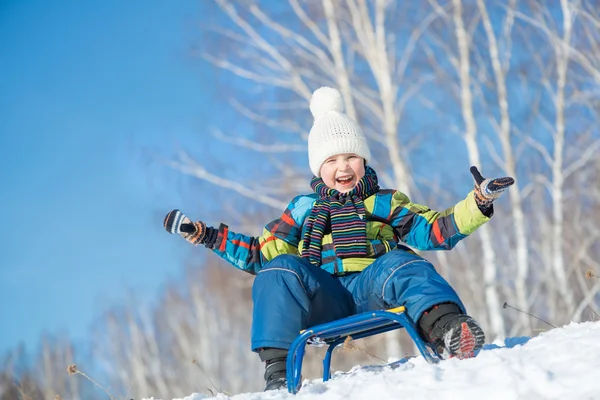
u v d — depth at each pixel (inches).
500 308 818.8
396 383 151.1
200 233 217.0
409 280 179.2
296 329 181.3
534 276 940.6
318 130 229.8
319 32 959.0
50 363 1266.0
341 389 155.6
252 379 1369.3
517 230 858.8
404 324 168.6
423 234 202.8
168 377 1434.5
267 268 189.3
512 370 142.3
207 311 1386.6
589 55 952.3
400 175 869.2
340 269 205.0
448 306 170.9
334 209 213.3
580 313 719.1
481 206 186.2
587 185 960.9
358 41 967.6
